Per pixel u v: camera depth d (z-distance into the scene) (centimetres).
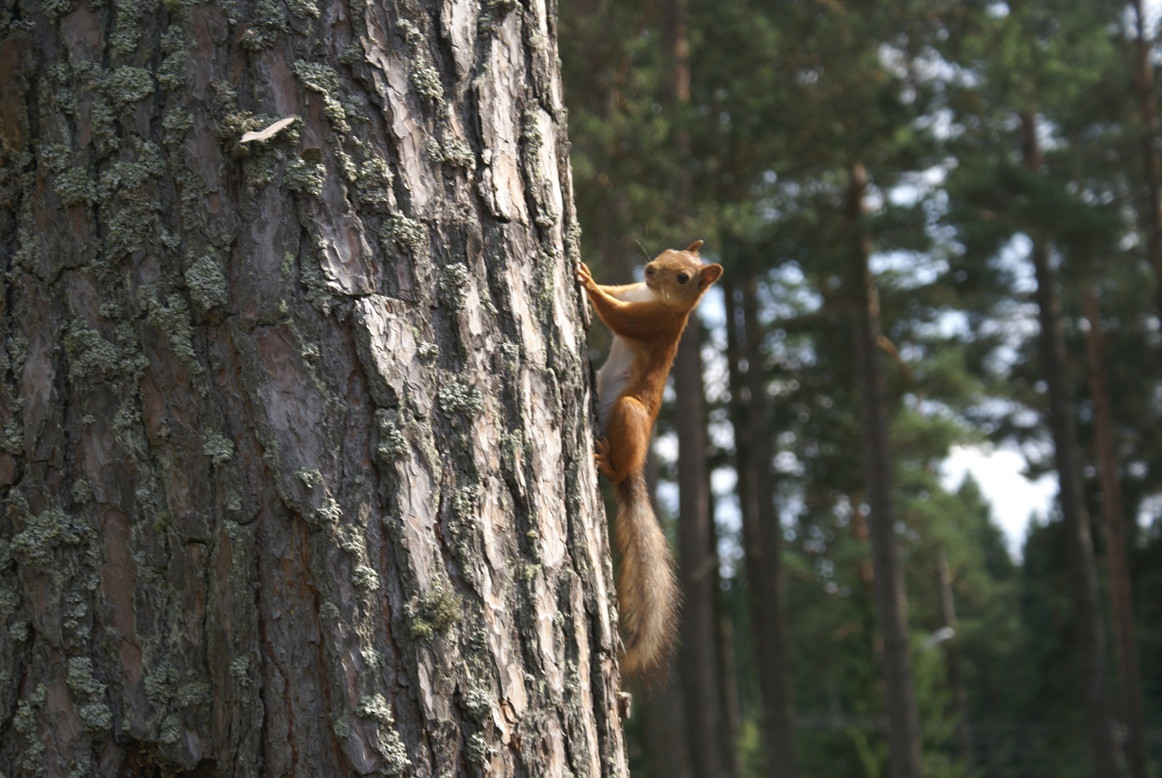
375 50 248
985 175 1599
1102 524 2950
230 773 225
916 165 1619
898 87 1536
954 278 1983
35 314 238
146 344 234
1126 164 1969
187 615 229
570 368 273
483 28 267
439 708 231
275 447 230
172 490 231
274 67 241
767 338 2381
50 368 236
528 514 253
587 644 263
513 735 240
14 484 236
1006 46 1532
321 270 236
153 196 236
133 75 239
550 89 285
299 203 238
